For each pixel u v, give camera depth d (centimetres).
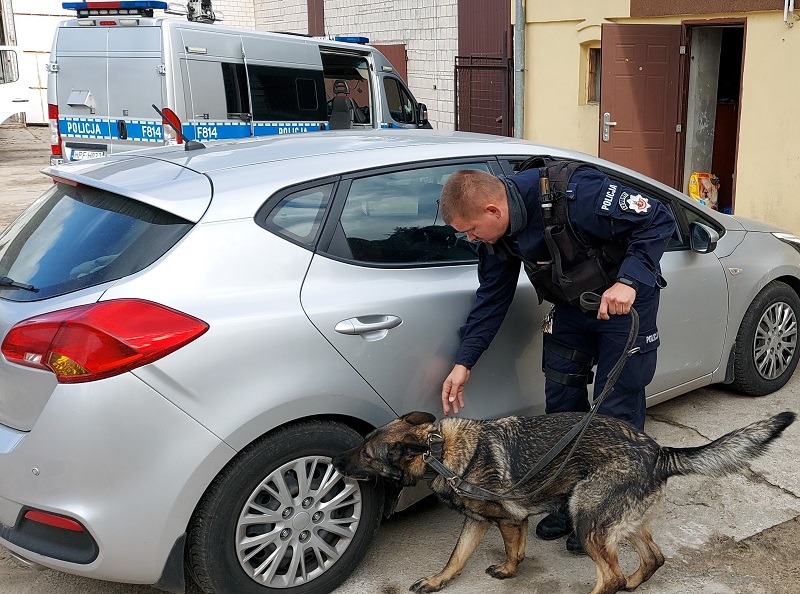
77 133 835
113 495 243
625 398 308
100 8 789
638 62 913
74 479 241
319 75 930
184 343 247
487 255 301
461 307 315
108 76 798
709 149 955
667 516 341
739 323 435
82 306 246
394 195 314
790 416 270
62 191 304
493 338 321
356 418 289
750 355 445
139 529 247
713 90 936
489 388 329
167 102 766
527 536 334
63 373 239
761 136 820
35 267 274
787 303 457
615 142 938
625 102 926
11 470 248
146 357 242
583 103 1050
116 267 258
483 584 298
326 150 322
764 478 371
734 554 313
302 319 270
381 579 301
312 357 271
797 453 394
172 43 761
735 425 427
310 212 290
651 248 274
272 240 277
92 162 324
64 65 826
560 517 327
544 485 276
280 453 267
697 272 396
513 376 337
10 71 1745
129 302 246
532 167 293
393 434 273
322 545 284
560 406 321
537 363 344
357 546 293
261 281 271
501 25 1188
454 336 313
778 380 466
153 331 244
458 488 273
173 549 253
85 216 282
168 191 274
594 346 314
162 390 244
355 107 1006
